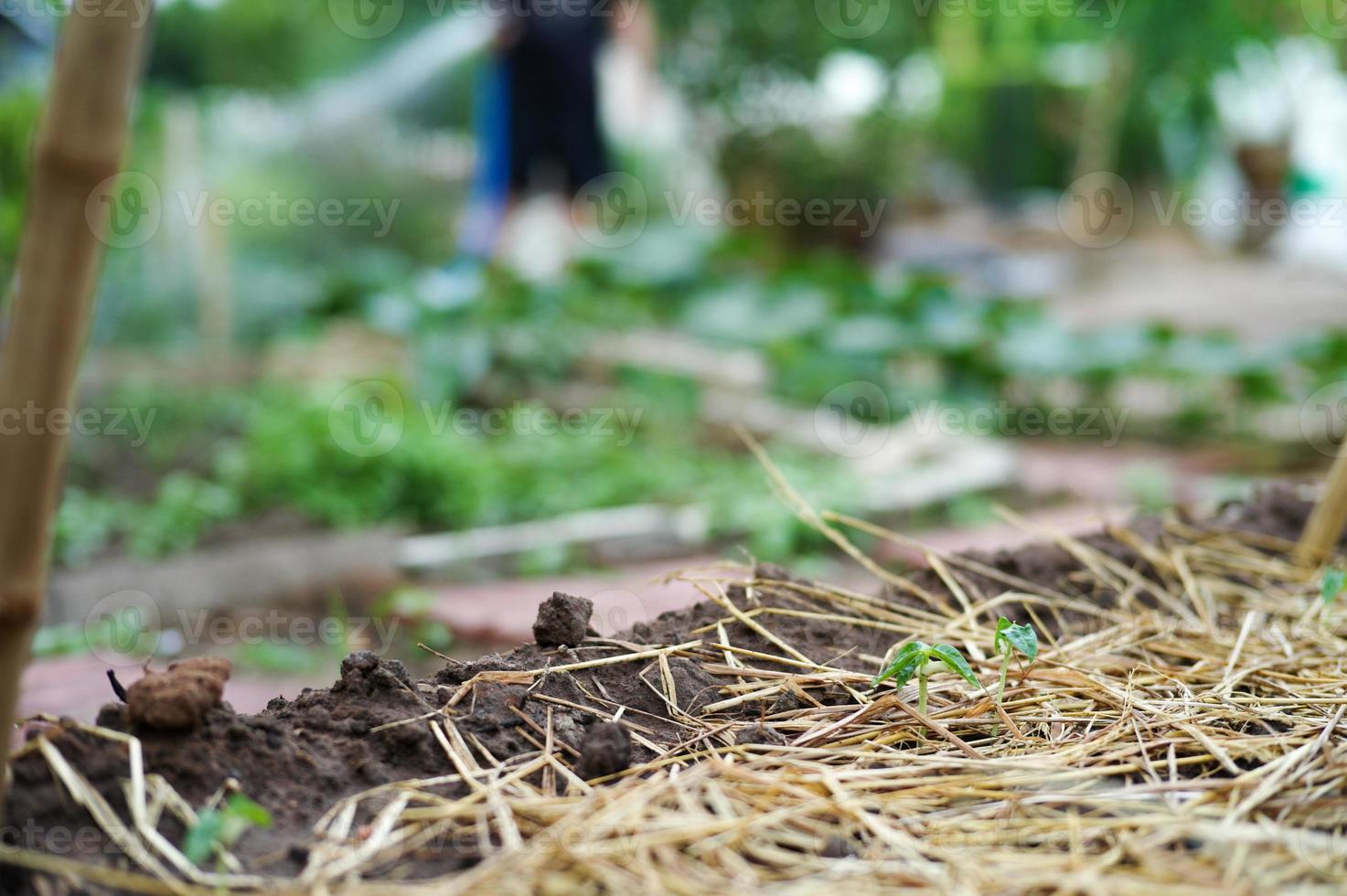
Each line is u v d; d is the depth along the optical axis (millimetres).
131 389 6434
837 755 1721
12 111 6371
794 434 6391
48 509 1313
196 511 4762
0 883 1338
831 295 7863
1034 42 15227
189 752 1543
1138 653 2242
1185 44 13664
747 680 1989
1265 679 2066
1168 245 14297
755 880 1364
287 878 1391
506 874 1360
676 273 8359
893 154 13352
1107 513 4016
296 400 6125
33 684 3111
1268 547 2988
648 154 13625
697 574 3879
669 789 1563
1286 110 15211
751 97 13328
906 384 7188
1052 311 10695
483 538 4684
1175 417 7250
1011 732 1829
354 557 4406
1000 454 5758
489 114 9055
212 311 7555
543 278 8008
